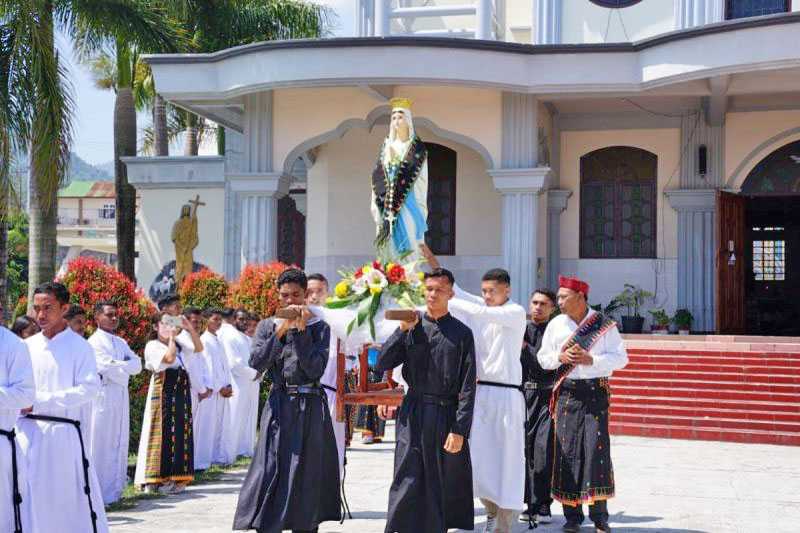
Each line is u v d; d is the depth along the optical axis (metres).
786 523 8.49
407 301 7.10
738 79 17.61
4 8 14.82
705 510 9.05
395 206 8.59
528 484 8.38
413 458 6.73
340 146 21.91
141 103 29.08
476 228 21.50
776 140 20.22
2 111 14.30
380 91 17.91
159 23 18.89
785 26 15.81
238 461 12.36
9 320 19.61
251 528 6.79
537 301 8.73
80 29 18.17
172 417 10.04
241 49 17.78
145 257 24.22
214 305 15.81
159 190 24.14
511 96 18.31
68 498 6.97
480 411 7.54
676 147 21.03
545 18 21.36
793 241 28.00
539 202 20.83
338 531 7.98
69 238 46.16
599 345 7.75
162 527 8.23
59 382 7.08
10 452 6.42
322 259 22.03
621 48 17.52
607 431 7.75
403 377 6.97
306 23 26.38
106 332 9.64
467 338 6.80
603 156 21.53
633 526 8.31
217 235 23.81
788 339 17.33
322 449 6.96
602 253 21.42
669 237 21.03
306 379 7.02
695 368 15.91
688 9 20.06
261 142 18.91
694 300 20.72
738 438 14.35
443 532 6.65
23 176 14.68
